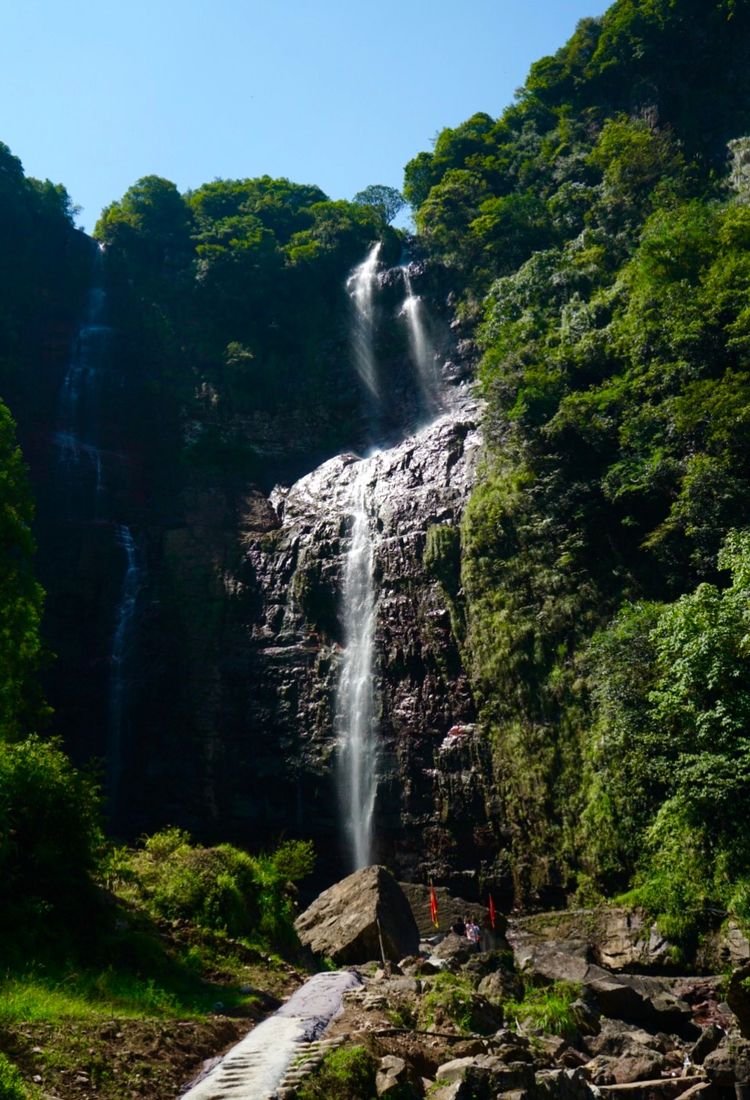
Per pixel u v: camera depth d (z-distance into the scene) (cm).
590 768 3111
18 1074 827
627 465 3491
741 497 3088
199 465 5144
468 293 5581
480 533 3903
